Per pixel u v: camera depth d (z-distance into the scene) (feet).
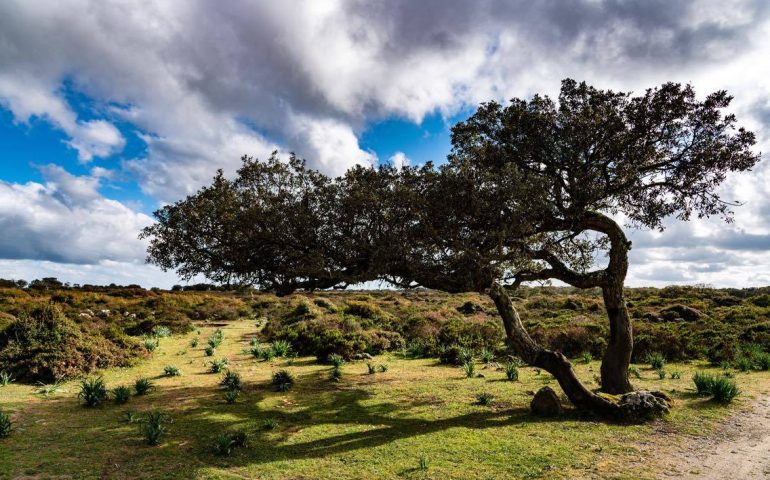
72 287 150.20
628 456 21.70
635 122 33.24
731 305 87.81
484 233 31.17
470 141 37.58
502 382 40.93
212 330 87.35
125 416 28.84
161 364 50.16
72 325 47.88
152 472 19.71
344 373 46.62
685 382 39.70
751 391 35.68
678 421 27.71
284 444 24.08
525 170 35.96
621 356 34.68
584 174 34.30
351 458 21.76
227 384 37.60
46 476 19.07
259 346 61.98
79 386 38.52
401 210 30.73
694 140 34.86
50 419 28.04
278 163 32.55
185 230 32.48
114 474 19.42
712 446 23.30
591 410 29.53
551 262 36.45
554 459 21.25
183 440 24.31
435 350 58.70
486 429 26.50
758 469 20.15
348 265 32.83
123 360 47.88
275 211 30.91
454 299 134.62
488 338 64.75
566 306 101.19
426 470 20.03
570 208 34.63
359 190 30.32
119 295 135.85
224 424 27.58
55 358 41.63
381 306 111.04
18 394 34.99
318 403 33.50
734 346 52.70
